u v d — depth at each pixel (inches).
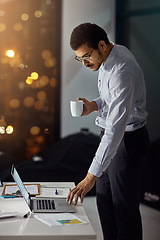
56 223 65.4
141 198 162.7
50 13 205.9
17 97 201.3
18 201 80.6
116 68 86.0
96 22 207.5
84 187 80.3
